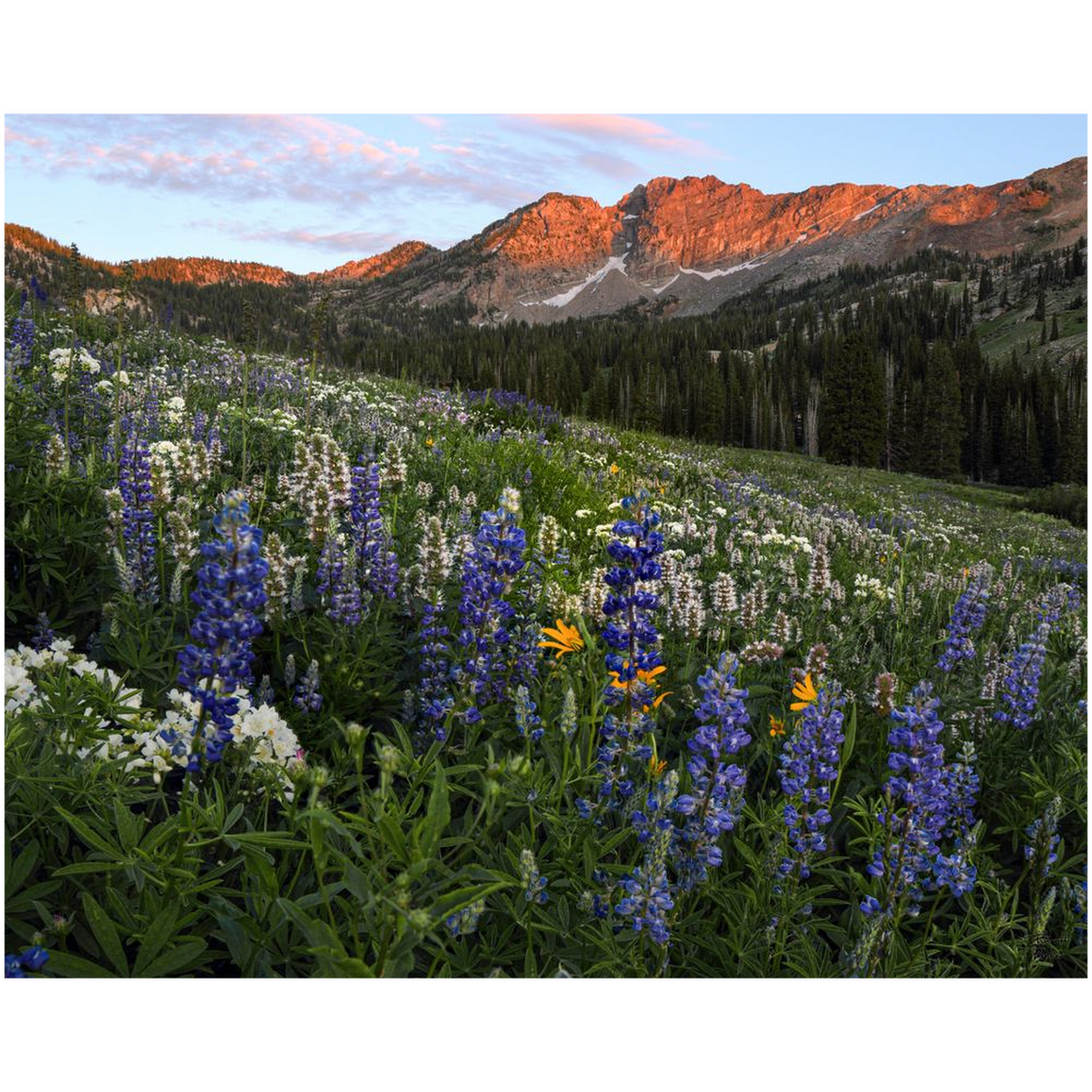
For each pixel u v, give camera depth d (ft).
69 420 19.11
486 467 27.14
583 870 8.62
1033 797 11.30
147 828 8.31
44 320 32.17
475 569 10.84
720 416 289.12
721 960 8.36
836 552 31.89
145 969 6.40
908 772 8.98
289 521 14.90
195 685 7.20
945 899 10.16
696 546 26.55
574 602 13.05
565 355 357.00
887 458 197.67
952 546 49.90
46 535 12.63
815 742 9.06
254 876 7.36
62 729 8.23
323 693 11.25
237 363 40.83
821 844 8.88
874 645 16.62
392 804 6.65
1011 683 13.24
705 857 8.13
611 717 9.38
